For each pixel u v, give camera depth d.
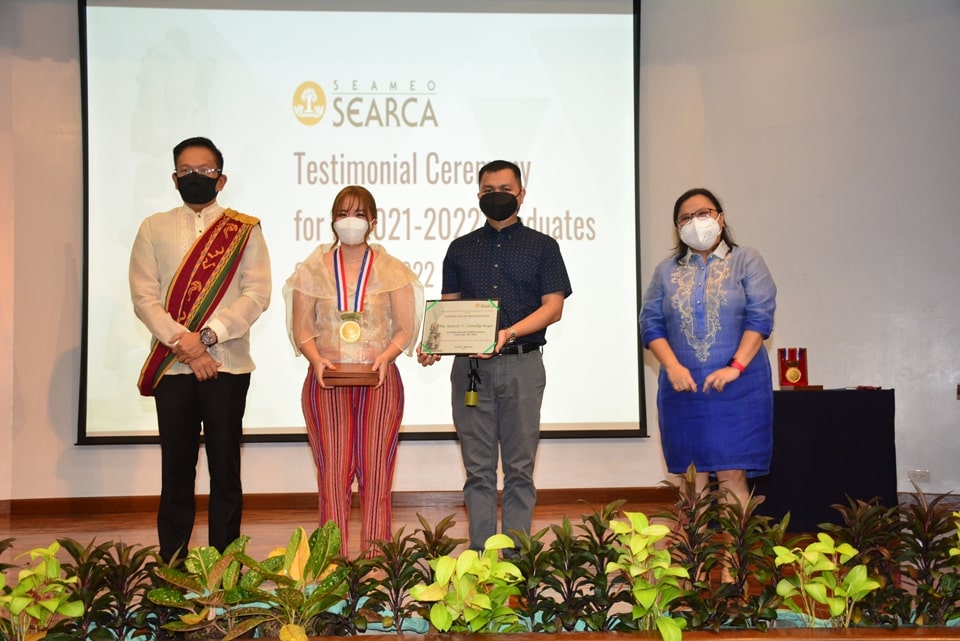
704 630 1.69
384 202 5.60
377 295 3.10
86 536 4.58
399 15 5.65
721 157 5.71
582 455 5.64
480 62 5.68
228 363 3.12
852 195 5.67
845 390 4.14
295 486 5.52
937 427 5.61
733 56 5.71
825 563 1.70
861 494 4.09
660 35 5.76
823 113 5.68
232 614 1.70
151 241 3.19
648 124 5.74
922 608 1.81
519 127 5.67
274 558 1.75
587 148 5.68
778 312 5.66
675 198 5.73
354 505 5.33
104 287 5.44
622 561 1.70
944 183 5.65
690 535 1.84
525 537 1.85
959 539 1.82
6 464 5.37
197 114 5.53
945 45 5.67
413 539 1.90
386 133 5.62
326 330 3.07
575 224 5.66
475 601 1.59
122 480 5.45
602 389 5.62
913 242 5.65
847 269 5.66
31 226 5.45
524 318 3.34
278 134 5.56
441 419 5.55
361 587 1.79
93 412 5.41
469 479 3.29
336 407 3.04
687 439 2.97
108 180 5.46
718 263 3.01
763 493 4.11
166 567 1.70
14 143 5.45
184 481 3.11
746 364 2.89
